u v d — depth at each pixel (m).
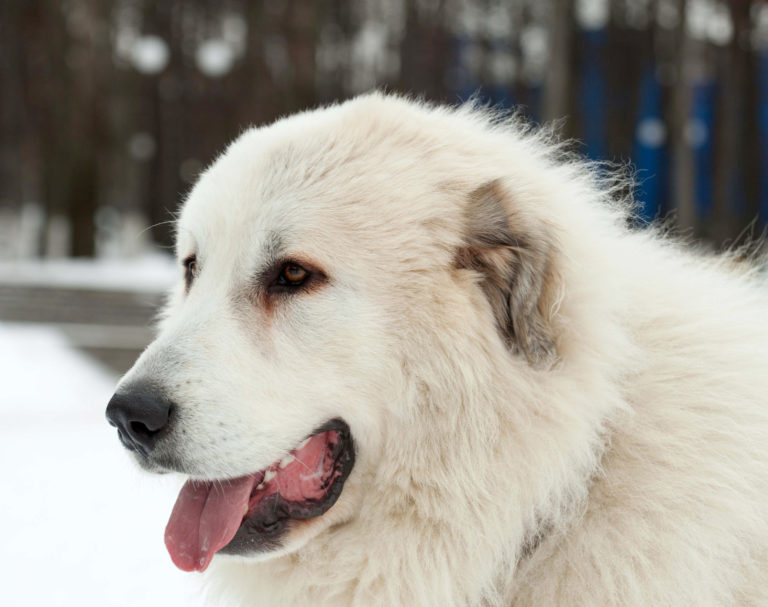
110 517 4.93
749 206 20.06
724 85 19.50
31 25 21.38
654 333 2.36
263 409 2.27
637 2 20.17
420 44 21.19
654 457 2.18
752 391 2.26
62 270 17.97
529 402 2.21
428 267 2.29
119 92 20.72
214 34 22.38
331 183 2.39
